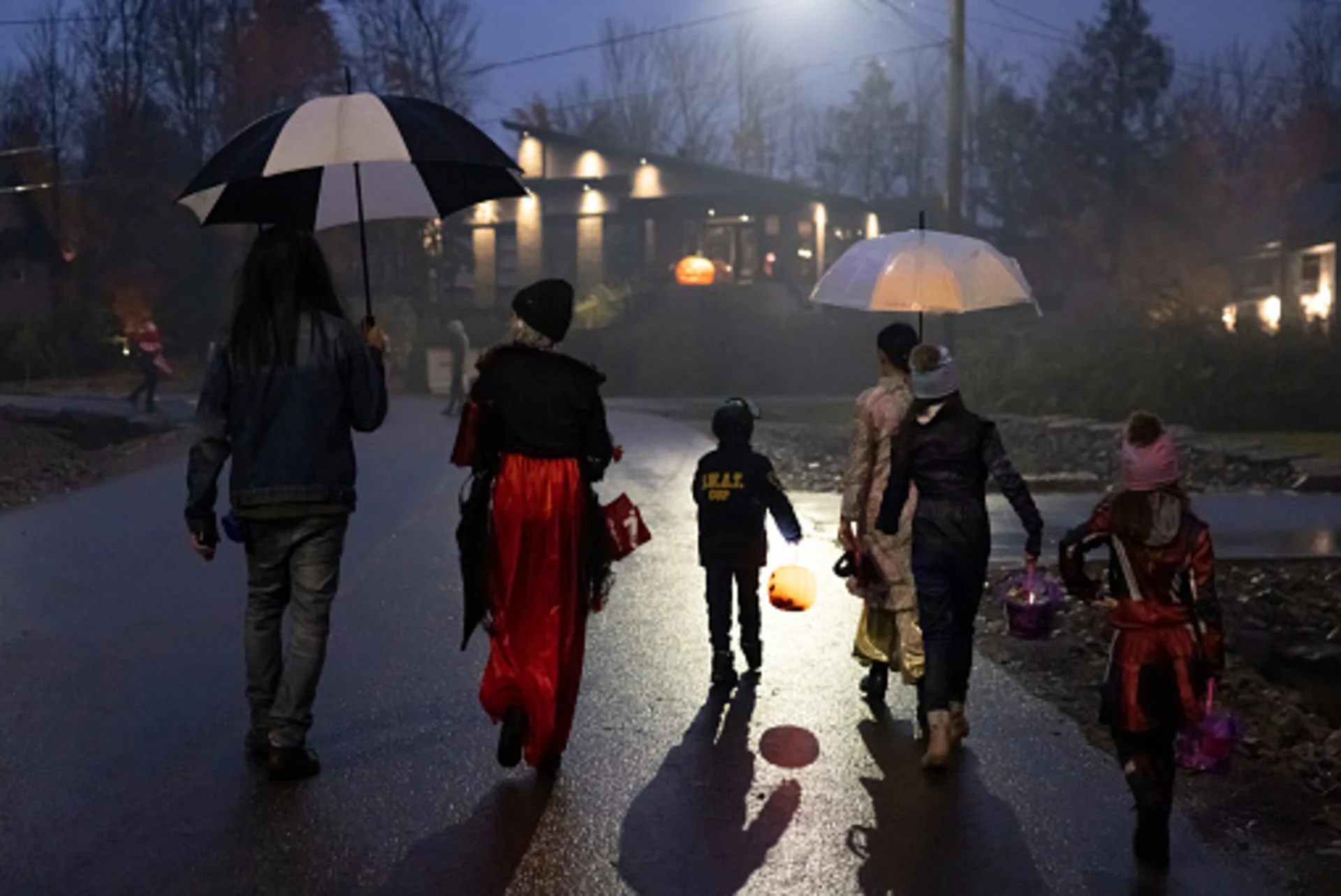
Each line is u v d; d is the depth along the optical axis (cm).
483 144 574
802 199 4228
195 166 5603
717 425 721
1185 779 579
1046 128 4984
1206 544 477
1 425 1780
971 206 5316
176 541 1141
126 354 4712
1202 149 4722
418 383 3903
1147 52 4666
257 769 569
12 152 5584
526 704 542
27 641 788
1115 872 472
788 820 519
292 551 558
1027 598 586
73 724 631
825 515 1316
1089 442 1969
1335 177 4269
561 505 552
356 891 452
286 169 541
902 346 657
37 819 513
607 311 3978
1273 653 825
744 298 3956
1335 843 500
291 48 5484
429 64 5788
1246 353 2420
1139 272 4438
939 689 577
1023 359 2523
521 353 562
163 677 711
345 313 572
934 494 589
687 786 555
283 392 543
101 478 1614
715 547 713
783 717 653
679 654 770
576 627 559
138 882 458
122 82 5806
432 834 501
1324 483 1534
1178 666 473
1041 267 4766
